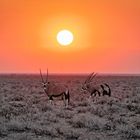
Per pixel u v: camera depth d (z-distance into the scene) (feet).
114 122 90.43
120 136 74.08
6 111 102.58
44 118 93.76
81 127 83.76
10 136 70.95
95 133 76.84
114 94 171.32
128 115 103.71
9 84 285.43
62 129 78.59
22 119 89.15
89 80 153.58
